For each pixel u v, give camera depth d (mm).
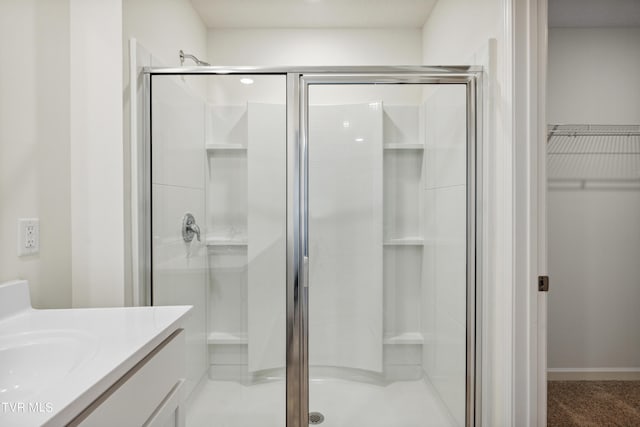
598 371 2580
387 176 1737
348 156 1724
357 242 1750
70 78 1487
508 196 1497
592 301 2578
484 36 1680
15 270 1197
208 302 1726
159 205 1681
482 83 1665
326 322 1741
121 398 789
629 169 2564
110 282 1520
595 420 2070
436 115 1704
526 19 1454
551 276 2580
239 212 1712
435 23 2365
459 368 1755
